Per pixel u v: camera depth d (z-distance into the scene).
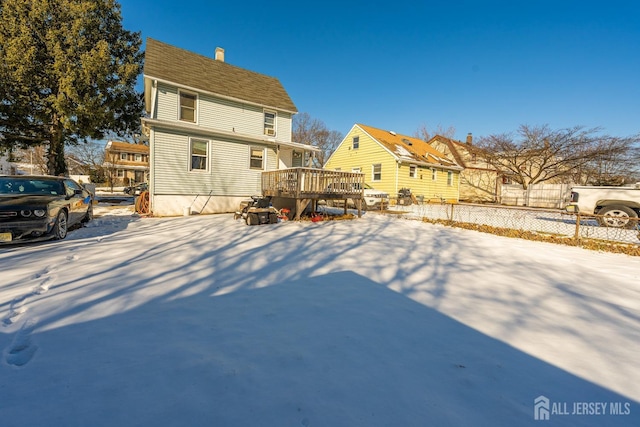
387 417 1.59
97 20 13.44
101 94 12.59
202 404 1.64
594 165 20.75
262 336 2.40
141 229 7.57
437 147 28.47
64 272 3.85
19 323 2.50
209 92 12.33
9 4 11.52
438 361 2.12
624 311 3.14
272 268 4.33
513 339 2.47
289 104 15.20
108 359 2.03
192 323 2.59
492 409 1.68
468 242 6.90
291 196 10.04
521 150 21.83
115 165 34.38
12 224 4.97
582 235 7.72
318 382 1.85
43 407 1.59
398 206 17.38
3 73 11.24
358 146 22.20
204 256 4.88
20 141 14.84
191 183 11.32
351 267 4.50
